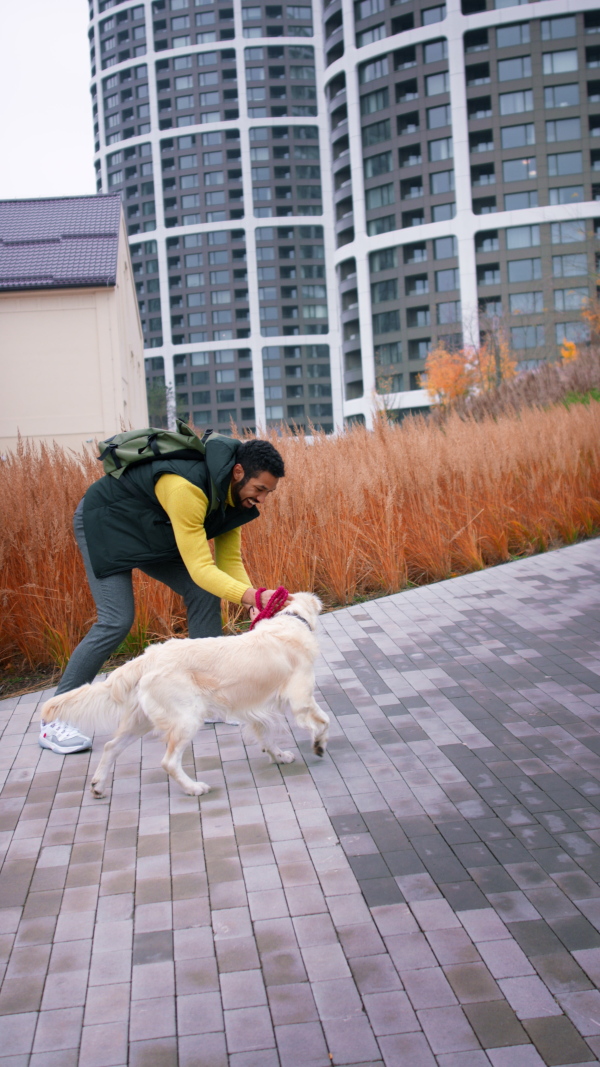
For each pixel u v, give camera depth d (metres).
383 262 63.59
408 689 4.50
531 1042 1.97
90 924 2.54
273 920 2.50
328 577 6.79
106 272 18.41
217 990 2.21
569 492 8.73
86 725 3.39
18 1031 2.09
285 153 90.31
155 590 5.67
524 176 58.88
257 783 3.49
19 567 5.55
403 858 2.81
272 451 3.63
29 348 18.58
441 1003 2.11
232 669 3.34
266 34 90.31
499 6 58.25
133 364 23.78
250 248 89.94
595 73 57.59
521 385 17.58
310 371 91.06
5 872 2.87
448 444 8.58
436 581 7.22
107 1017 2.13
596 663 4.70
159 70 91.06
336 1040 2.01
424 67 59.78
